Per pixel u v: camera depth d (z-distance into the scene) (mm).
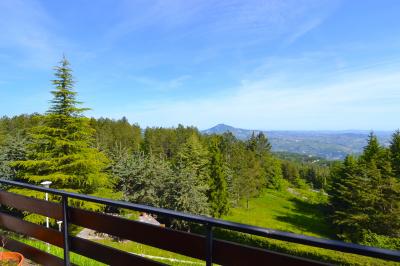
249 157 48594
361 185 25969
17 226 2740
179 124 75875
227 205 33094
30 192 14320
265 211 37469
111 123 69750
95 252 2164
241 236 15758
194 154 36844
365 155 30438
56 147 15492
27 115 52656
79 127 15922
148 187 27859
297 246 13680
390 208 24141
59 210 2342
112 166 27828
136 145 60750
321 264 1302
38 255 2615
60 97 15594
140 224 1938
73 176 14922
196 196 26375
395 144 30250
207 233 1607
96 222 2150
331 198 31219
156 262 1846
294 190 57000
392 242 22578
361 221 24562
